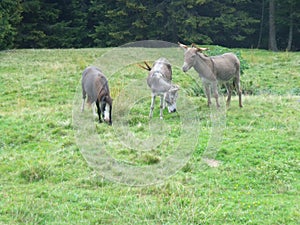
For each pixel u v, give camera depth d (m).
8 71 24.19
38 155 12.80
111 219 9.48
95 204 10.02
